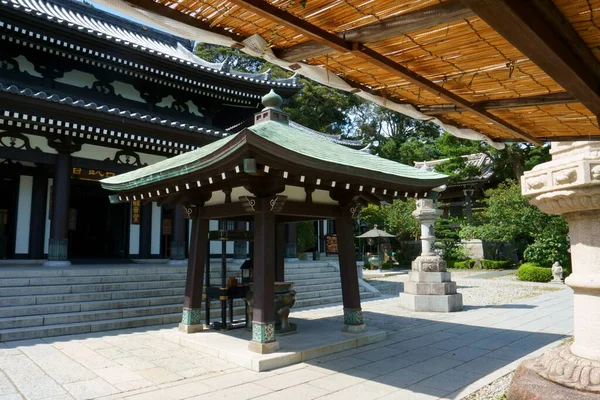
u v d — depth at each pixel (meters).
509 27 1.61
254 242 6.46
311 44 2.25
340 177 6.22
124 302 9.54
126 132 12.31
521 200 22.17
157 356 6.41
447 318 10.20
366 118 45.91
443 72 2.52
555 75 2.00
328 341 6.91
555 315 10.59
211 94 17.25
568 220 2.90
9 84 13.10
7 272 9.31
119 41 13.77
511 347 7.21
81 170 12.60
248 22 2.08
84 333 8.14
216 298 7.90
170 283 11.17
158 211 16.03
